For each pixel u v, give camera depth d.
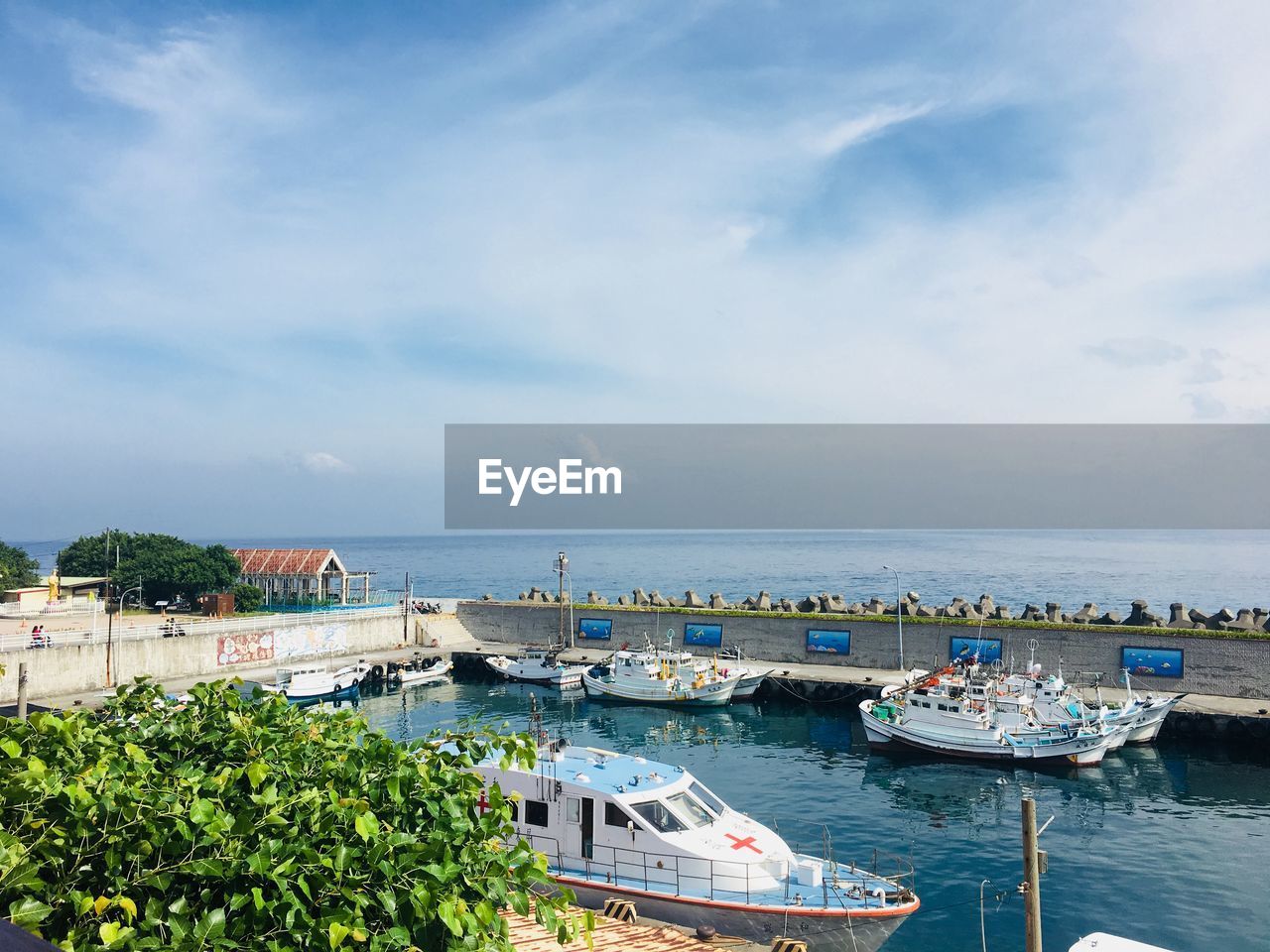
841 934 23.73
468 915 8.31
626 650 73.06
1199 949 27.17
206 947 7.54
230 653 71.44
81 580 90.75
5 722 9.23
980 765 49.28
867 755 51.88
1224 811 40.97
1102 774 47.38
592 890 25.38
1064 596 150.25
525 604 91.50
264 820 8.29
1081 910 29.80
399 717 64.06
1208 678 59.56
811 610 80.44
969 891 31.45
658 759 51.22
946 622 69.44
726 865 24.92
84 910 7.05
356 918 7.84
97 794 8.06
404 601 91.69
